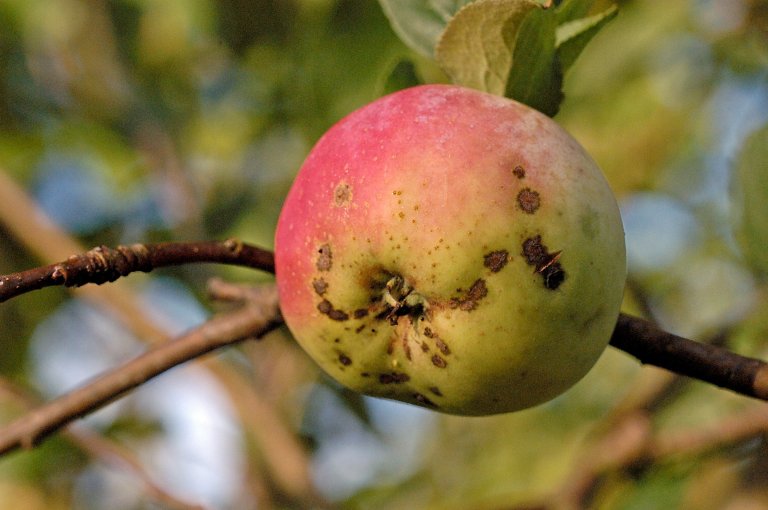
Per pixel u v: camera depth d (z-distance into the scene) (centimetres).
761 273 69
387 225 56
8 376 95
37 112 95
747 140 68
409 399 59
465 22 59
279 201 88
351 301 57
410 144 56
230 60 91
